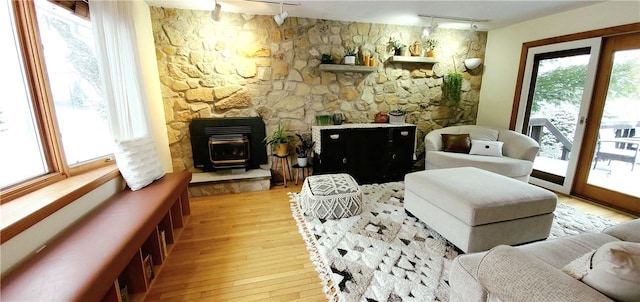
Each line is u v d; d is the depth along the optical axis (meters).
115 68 2.06
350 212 2.55
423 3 2.88
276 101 3.54
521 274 0.85
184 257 1.97
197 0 2.78
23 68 1.53
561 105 3.32
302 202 2.73
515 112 3.80
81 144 2.01
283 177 3.71
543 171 3.58
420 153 4.32
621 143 2.79
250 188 3.32
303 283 1.70
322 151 3.37
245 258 1.96
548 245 1.31
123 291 1.47
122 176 2.11
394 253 1.97
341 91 3.77
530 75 3.58
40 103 1.62
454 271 1.14
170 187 2.14
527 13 3.23
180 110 3.25
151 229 1.60
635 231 1.42
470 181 2.18
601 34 2.81
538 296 0.78
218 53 3.24
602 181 2.95
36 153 1.62
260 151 3.52
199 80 3.25
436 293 1.57
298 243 2.16
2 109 1.42
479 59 4.05
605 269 0.76
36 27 1.55
